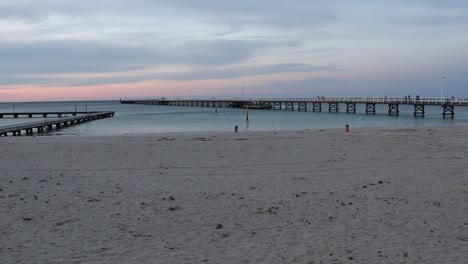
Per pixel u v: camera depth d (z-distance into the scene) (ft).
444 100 193.77
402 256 20.94
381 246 22.41
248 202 31.81
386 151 58.65
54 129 143.95
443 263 19.90
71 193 34.83
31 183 38.88
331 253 21.44
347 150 59.47
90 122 186.29
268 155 55.98
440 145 64.08
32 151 60.59
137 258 20.98
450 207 30.09
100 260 20.72
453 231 24.82
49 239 23.85
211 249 22.20
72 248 22.43
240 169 46.75
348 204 30.96
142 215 28.60
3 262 20.35
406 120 182.91
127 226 26.27
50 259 20.83
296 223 26.58
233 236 24.29
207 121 187.11
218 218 27.86
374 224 26.25
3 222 26.91
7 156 56.34
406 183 38.37
